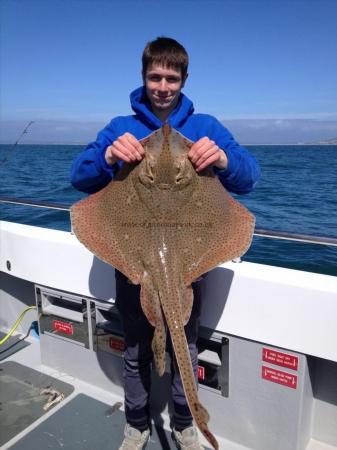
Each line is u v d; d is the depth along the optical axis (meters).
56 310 1.91
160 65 1.23
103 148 1.28
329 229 5.82
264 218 6.63
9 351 2.11
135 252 1.17
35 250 1.86
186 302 1.13
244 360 1.47
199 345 1.60
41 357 1.98
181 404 1.40
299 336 1.34
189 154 1.13
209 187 1.16
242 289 1.41
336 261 4.26
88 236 1.21
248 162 1.27
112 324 1.75
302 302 1.32
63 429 1.57
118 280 1.37
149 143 1.14
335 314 1.27
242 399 1.50
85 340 1.81
